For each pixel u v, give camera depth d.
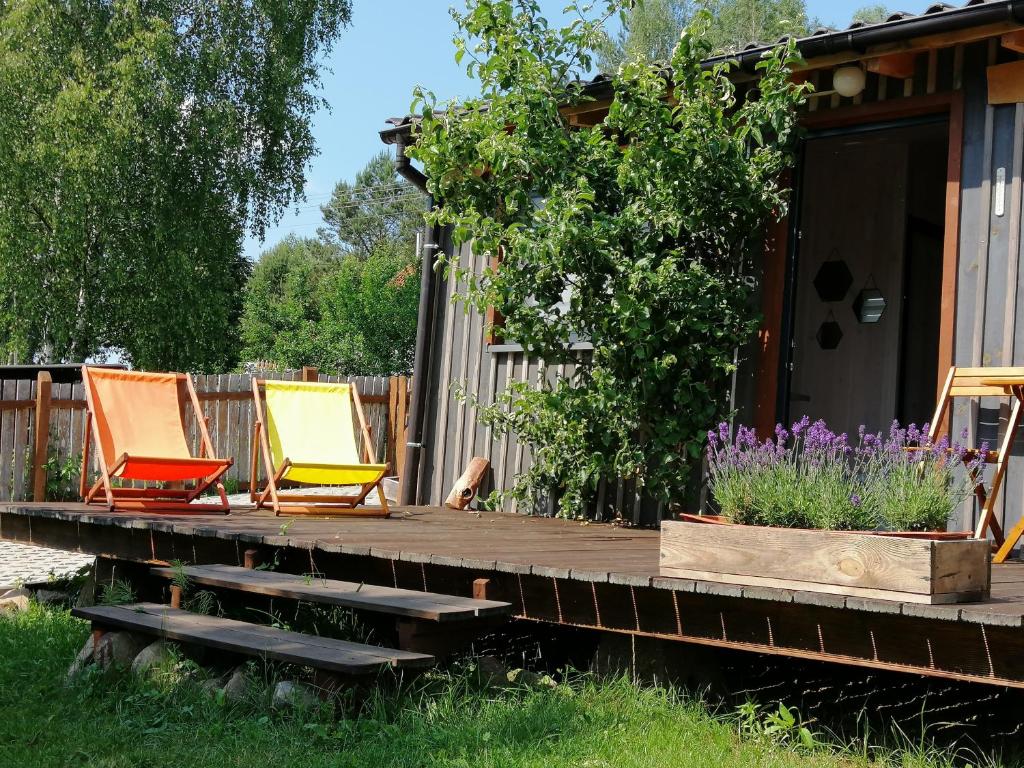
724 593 3.90
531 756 3.49
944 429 6.23
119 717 4.05
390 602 4.36
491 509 8.58
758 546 3.94
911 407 8.72
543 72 7.20
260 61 25.41
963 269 6.28
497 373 8.84
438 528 6.66
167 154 22.77
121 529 6.31
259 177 25.75
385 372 35.09
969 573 3.68
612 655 4.61
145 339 23.00
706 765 3.47
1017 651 3.37
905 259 8.59
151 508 7.02
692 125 6.71
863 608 3.58
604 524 7.57
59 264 22.16
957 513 6.12
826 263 8.98
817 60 6.53
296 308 38.03
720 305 6.93
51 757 3.57
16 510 6.71
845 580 3.70
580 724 3.85
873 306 8.69
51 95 22.09
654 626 4.28
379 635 5.25
